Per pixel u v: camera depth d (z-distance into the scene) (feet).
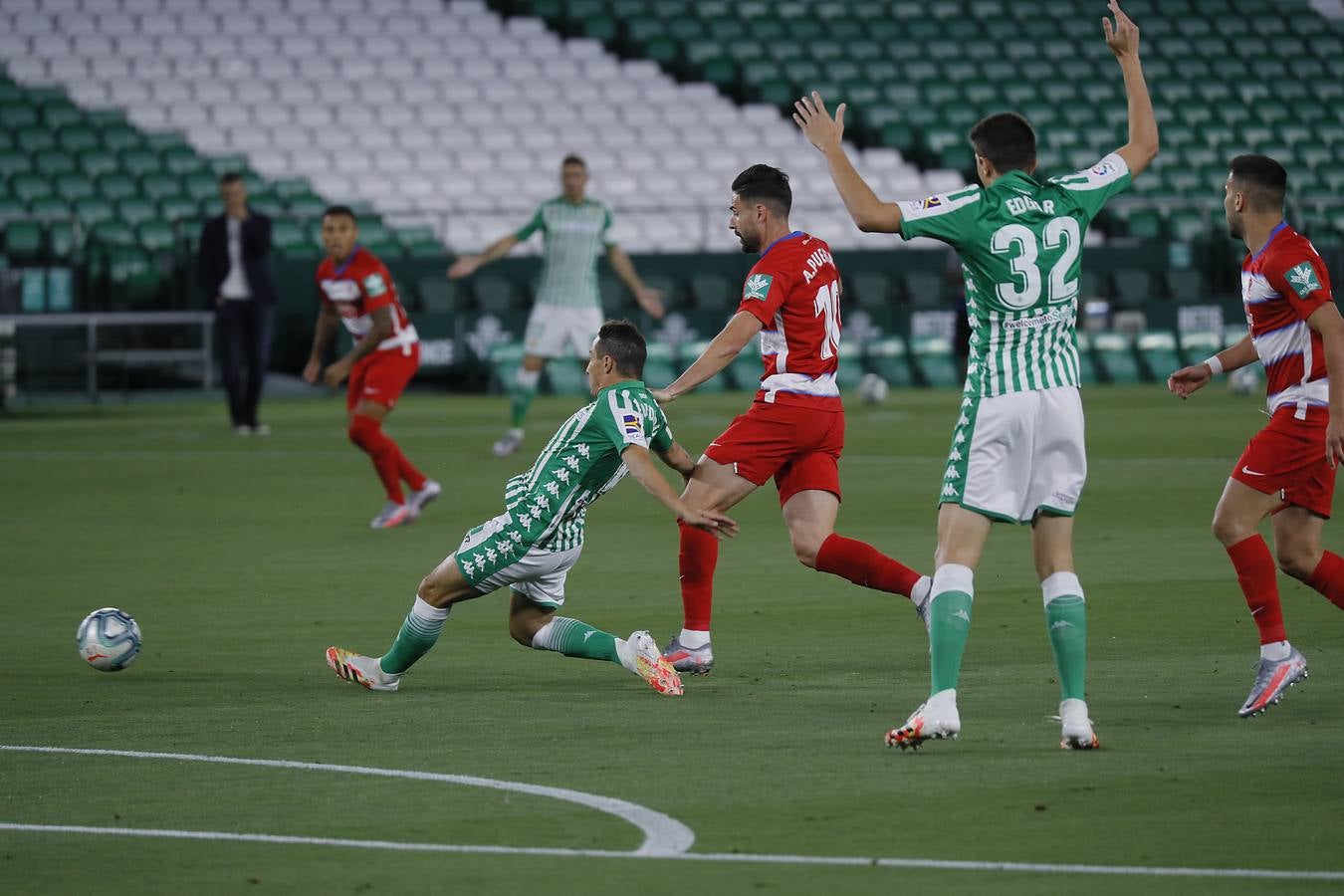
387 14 400.67
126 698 81.97
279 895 51.67
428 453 211.82
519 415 207.41
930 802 61.26
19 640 97.96
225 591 114.73
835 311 88.74
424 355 320.09
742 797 62.23
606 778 65.41
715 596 111.55
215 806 61.77
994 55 419.54
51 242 315.17
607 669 89.15
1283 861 54.08
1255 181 78.74
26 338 305.12
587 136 379.55
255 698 81.87
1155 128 73.51
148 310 313.53
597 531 144.56
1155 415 264.72
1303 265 76.74
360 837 57.67
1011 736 71.92
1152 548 129.39
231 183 237.66
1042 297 68.59
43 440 233.55
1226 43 436.76
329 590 115.03
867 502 161.68
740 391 331.36
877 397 297.53
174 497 170.09
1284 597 106.73
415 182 357.61
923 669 87.86
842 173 69.15
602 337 82.74
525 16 420.36
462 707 79.41
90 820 60.08
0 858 55.62
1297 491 78.69
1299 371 78.79
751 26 417.90
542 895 51.34
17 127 344.90
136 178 336.90
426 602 82.28
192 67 373.81
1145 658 89.51
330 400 308.81
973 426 69.41
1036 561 71.31
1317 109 422.00
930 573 117.80
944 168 388.37
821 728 74.08
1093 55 427.33
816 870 53.52
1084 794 62.18
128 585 117.29
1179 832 57.31
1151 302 349.41
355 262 144.56
